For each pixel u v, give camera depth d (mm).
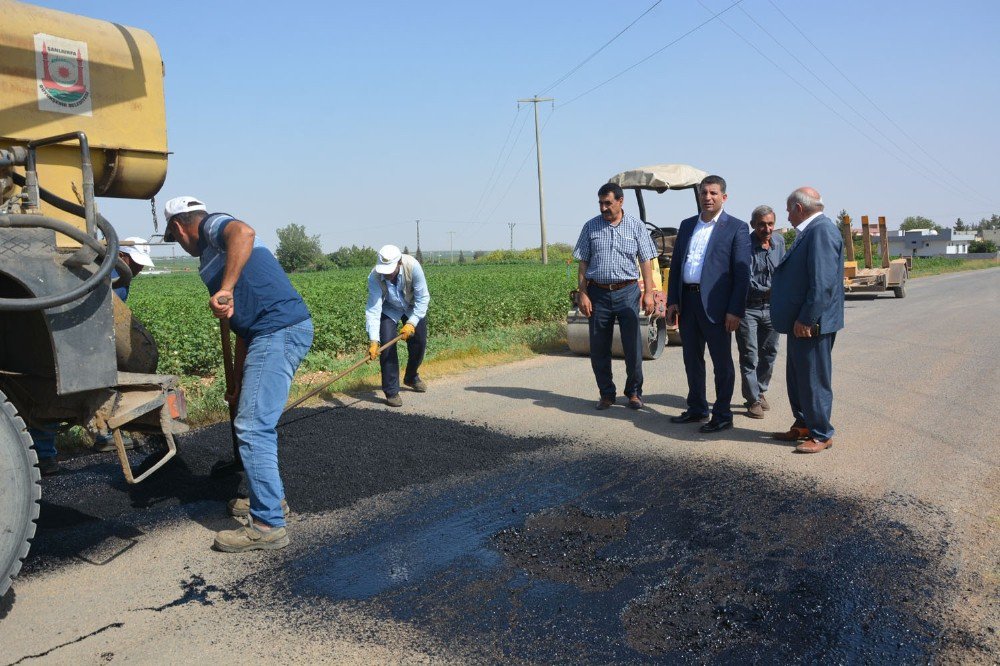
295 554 3633
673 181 9625
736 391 7484
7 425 2900
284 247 89312
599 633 2863
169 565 3506
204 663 2670
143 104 4027
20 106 3541
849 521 3934
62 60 3682
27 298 3006
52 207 3668
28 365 3723
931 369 8219
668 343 10969
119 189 4047
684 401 7020
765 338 6367
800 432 5508
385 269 6461
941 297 19500
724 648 2750
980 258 70500
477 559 3559
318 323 11570
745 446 5426
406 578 3361
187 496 4430
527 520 4047
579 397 7250
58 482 4625
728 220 5711
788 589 3199
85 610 3068
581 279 6582
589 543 3723
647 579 3318
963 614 2967
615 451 5324
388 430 5836
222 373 8188
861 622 2924
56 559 3559
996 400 6598
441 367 8906
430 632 2887
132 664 2664
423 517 4098
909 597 3111
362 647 2777
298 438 5570
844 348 10086
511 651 2742
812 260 4977
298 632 2891
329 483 4602
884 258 20312
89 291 3123
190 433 5734
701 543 3695
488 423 6148
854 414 6242
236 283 3646
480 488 4562
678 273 6012
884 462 4926
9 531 2914
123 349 3799
